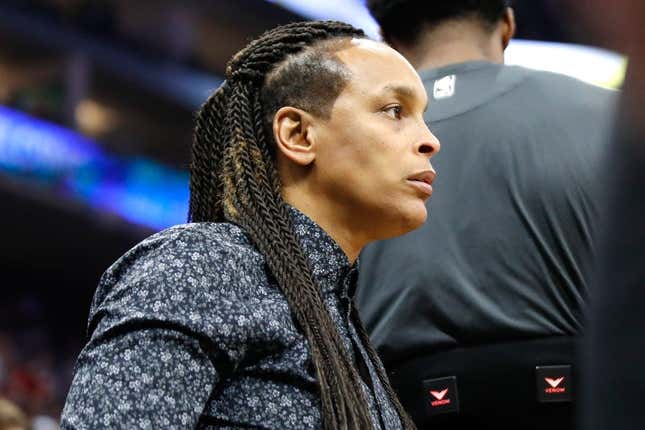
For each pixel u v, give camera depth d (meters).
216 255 2.38
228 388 2.30
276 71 2.70
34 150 18.25
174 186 20.34
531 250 2.96
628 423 1.23
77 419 2.16
